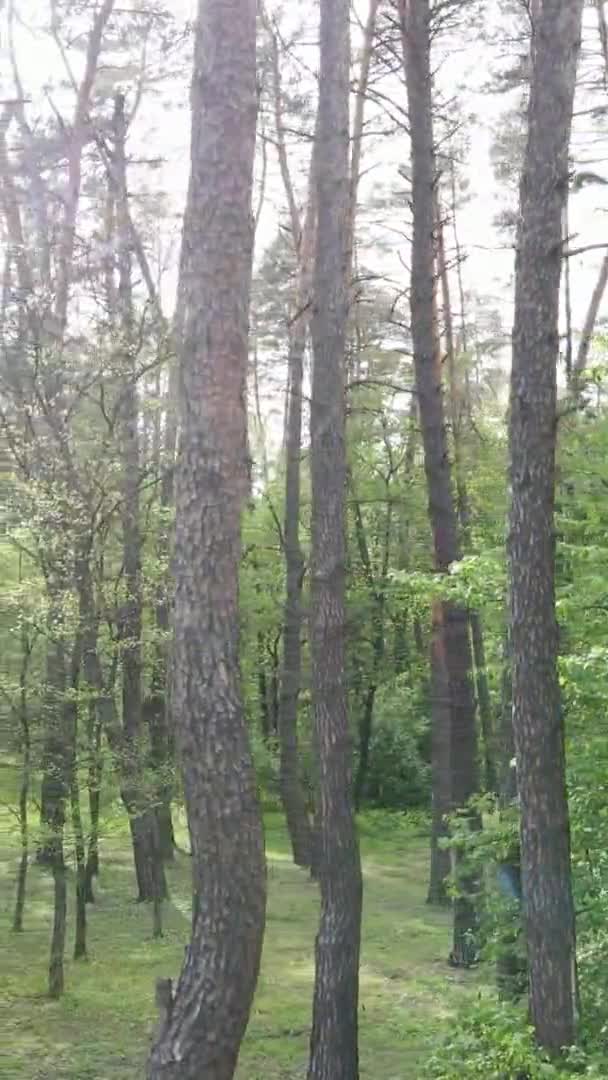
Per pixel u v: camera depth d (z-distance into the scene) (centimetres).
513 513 739
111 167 2241
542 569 729
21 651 1559
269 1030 1246
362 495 2675
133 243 2122
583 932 867
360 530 2753
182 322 694
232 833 661
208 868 659
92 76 2206
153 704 2095
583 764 867
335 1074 992
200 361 682
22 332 1500
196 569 672
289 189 2339
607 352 1656
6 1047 1166
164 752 1908
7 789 2173
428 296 1376
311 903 1953
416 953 1580
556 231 734
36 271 2080
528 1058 648
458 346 2695
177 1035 651
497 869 1012
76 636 1411
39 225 2125
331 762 1038
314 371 1095
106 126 2291
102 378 1487
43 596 1410
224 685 669
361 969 1488
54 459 1430
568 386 1465
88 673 1484
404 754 3219
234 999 655
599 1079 607
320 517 1070
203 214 689
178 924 1777
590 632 921
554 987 704
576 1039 700
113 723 1484
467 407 2333
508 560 746
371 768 3222
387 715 3259
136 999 1351
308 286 2128
